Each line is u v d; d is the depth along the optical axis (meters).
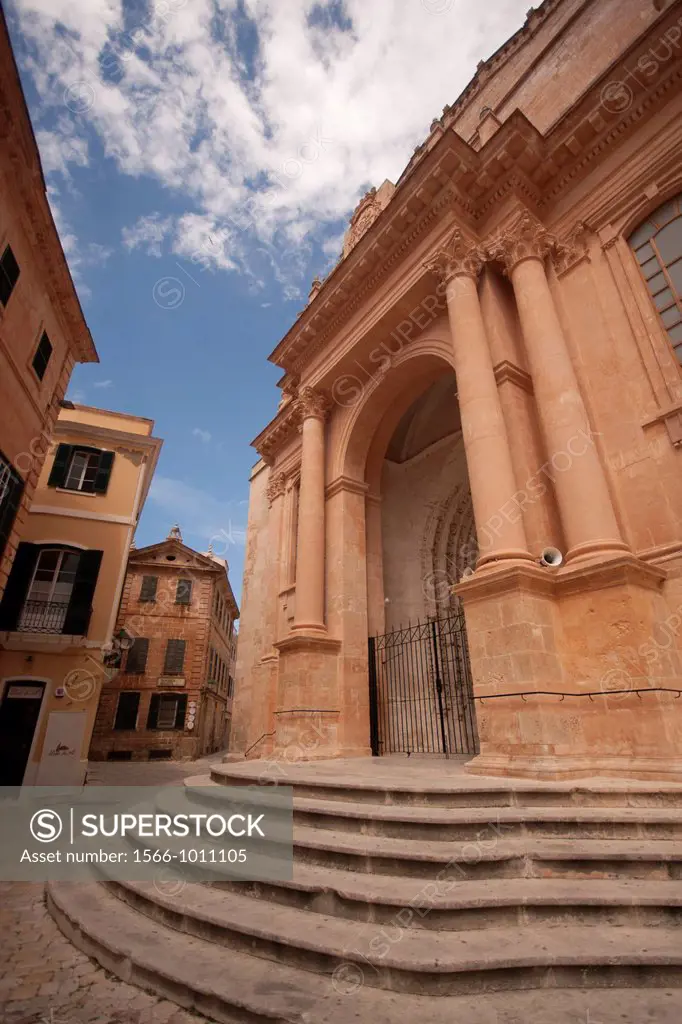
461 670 12.49
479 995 2.91
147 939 3.88
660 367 7.60
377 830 4.60
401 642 11.97
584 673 6.35
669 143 8.24
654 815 4.33
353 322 12.55
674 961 2.94
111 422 19.95
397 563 14.58
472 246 9.77
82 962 3.95
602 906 3.42
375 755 10.91
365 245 11.57
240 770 7.34
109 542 17.50
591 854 3.87
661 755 5.50
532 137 9.43
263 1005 2.89
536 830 4.36
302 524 12.39
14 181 9.57
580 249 9.02
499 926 3.43
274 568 15.64
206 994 3.10
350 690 10.87
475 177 9.91
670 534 6.83
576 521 6.99
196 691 28.34
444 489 15.19
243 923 3.68
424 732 11.61
